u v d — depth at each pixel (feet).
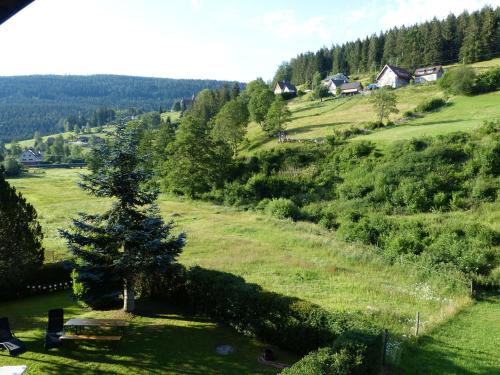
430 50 407.44
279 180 175.83
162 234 58.29
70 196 202.80
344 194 150.41
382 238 104.99
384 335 42.14
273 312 48.93
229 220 136.26
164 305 62.13
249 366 43.86
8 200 65.57
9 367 33.22
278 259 89.81
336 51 547.49
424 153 147.02
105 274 56.85
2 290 65.77
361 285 73.77
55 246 101.71
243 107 250.57
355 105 291.38
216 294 55.57
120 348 47.42
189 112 404.16
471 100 212.43
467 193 125.80
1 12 11.65
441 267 80.79
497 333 53.57
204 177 194.80
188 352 46.78
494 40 358.02
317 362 33.71
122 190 56.24
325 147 189.16
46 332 49.80
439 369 43.16
